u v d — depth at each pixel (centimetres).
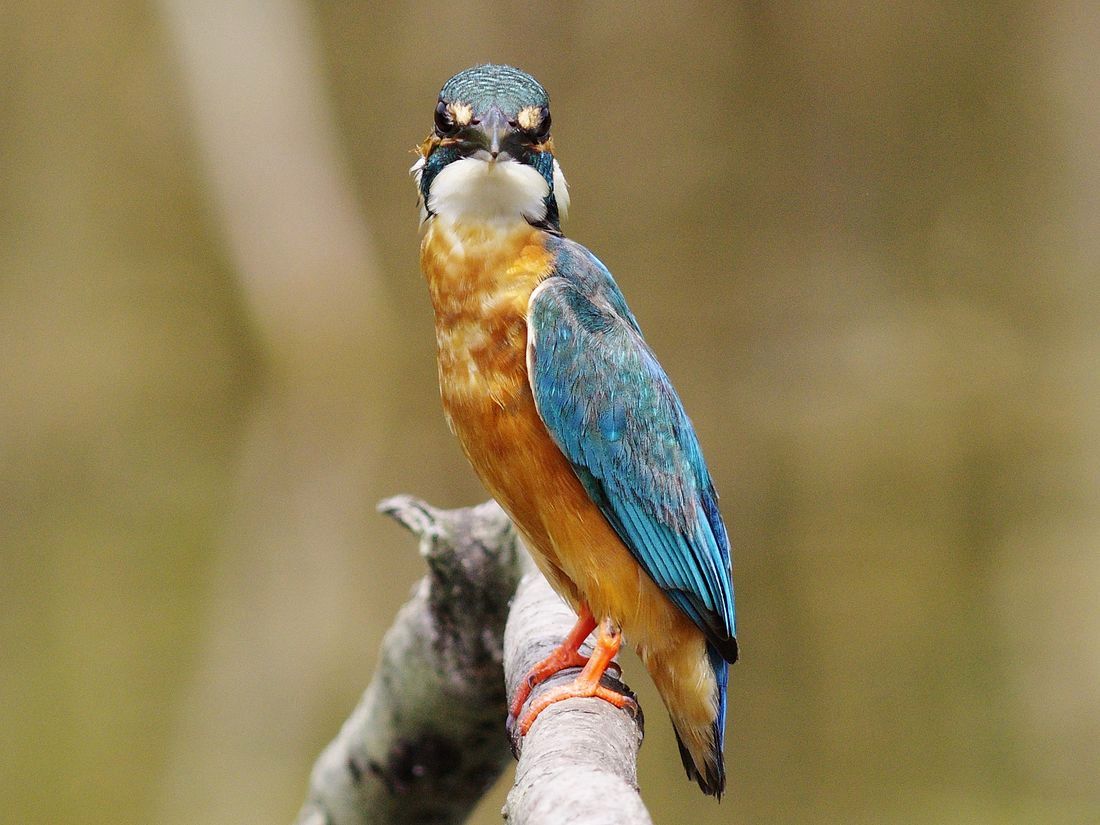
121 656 1343
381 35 1781
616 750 383
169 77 1784
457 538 559
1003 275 1602
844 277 1641
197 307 1777
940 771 1155
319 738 1274
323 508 1534
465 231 484
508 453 488
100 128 1806
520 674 496
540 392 477
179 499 1559
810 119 1694
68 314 1783
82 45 1797
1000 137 1650
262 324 1738
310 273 1748
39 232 1803
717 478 1438
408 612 594
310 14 1783
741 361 1580
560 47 1734
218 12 1755
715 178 1698
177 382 1725
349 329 1734
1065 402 1456
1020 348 1530
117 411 1695
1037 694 1208
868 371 1510
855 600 1298
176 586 1436
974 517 1375
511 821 325
